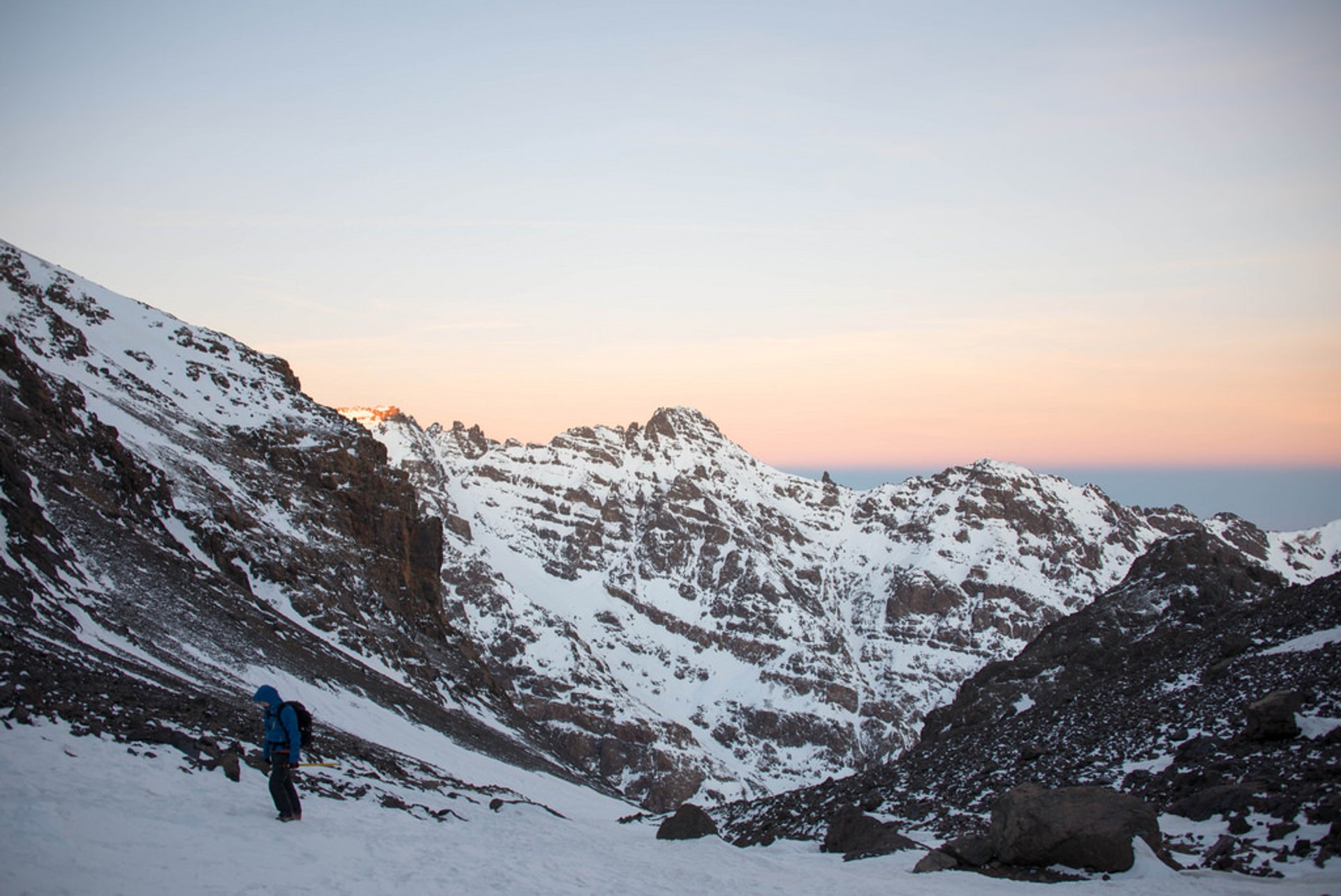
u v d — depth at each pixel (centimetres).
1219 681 4806
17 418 8000
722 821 6444
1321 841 2730
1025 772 4700
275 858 2052
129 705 3117
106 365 12512
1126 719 4903
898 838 3469
